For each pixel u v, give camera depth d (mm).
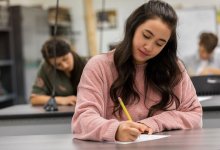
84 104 1307
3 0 4199
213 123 1953
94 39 4738
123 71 1401
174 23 1351
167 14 1338
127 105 1426
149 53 1336
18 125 2086
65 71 2561
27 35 4164
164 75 1455
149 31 1304
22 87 4145
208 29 4488
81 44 4883
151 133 1287
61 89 2551
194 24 4504
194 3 4543
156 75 1454
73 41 4871
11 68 4145
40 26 4391
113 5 4770
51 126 2061
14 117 2070
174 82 1460
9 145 1208
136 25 1346
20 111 2178
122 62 1393
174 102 1462
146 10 1340
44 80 2600
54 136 1369
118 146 1103
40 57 4324
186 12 4508
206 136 1217
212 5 4500
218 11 4480
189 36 4480
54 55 2463
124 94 1419
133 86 1430
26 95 4145
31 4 4898
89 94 1336
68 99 2408
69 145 1168
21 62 4117
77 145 1160
